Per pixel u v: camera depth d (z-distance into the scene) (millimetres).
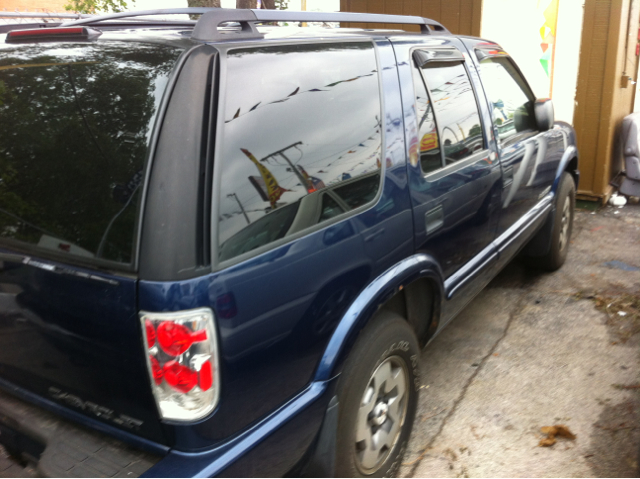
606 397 2904
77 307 1557
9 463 1872
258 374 1602
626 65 6301
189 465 1489
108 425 1658
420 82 2492
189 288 1416
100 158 1581
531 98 3887
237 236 1538
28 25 2410
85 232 1560
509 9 6434
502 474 2402
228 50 1662
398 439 2330
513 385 3049
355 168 2000
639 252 4930
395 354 2195
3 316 1787
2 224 1754
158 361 1439
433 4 6027
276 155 1704
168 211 1437
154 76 1592
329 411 1892
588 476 2367
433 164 2475
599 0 5625
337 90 2008
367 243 1997
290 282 1673
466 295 2951
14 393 1889
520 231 3502
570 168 4570
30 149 1741
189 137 1487
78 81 1722
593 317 3785
